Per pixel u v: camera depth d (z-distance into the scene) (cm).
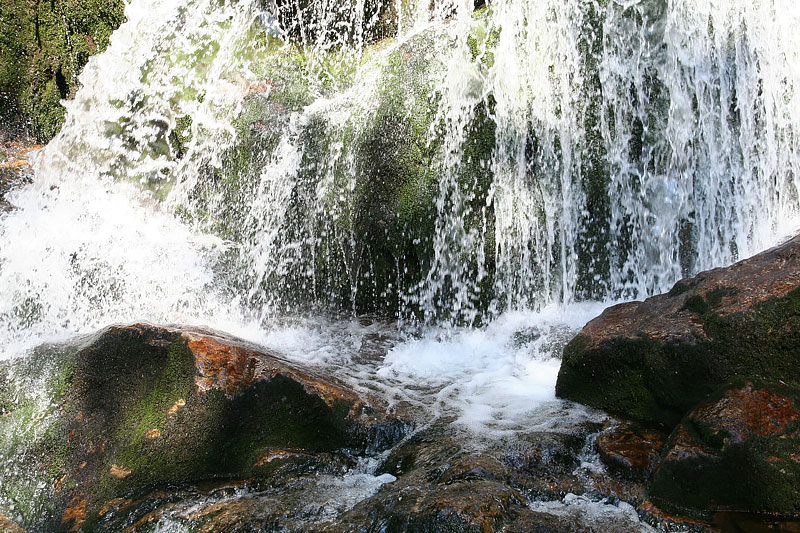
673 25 507
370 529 273
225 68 571
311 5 582
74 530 323
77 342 429
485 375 452
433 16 576
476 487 289
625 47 507
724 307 337
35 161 586
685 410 338
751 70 520
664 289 523
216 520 294
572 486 307
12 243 524
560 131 510
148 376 371
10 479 360
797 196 534
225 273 555
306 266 555
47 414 380
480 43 513
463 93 511
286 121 554
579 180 514
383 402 395
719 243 524
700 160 519
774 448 281
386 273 540
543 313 518
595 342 379
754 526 272
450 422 374
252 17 584
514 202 513
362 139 532
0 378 403
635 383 360
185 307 532
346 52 576
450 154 513
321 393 367
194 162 568
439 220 517
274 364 381
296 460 344
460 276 521
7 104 605
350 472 340
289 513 294
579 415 372
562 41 507
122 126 578
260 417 360
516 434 352
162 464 346
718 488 284
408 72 529
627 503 295
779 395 301
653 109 511
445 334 516
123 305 521
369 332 529
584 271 526
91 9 595
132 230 556
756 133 524
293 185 550
